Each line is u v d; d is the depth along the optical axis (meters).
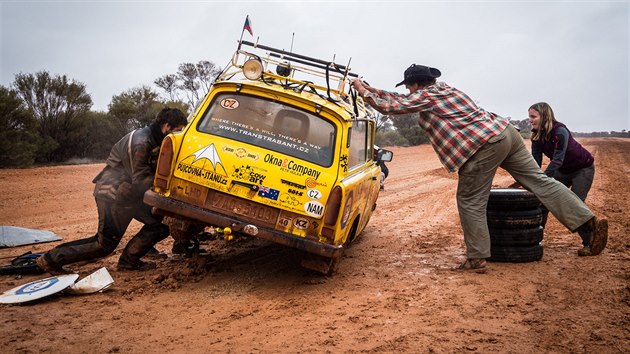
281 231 5.90
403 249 8.52
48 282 5.71
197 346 4.49
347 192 5.98
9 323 4.83
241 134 6.08
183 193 6.01
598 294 5.88
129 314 5.20
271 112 6.17
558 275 6.66
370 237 9.48
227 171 5.92
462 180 6.90
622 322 5.07
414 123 58.97
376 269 7.20
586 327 4.96
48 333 4.64
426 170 24.25
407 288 6.26
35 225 9.45
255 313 5.35
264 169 5.91
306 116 6.15
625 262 7.15
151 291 5.93
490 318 5.23
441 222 11.16
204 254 7.54
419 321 5.15
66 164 23.17
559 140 7.54
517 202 7.26
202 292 5.98
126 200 6.27
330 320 5.17
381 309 5.50
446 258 7.86
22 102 22.48
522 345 4.58
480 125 6.65
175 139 6.01
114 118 27.11
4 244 7.79
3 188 13.59
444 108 6.70
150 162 6.38
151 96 30.44
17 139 20.72
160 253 7.43
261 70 6.20
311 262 6.12
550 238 9.05
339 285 6.38
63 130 24.98
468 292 6.07
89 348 4.37
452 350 4.47
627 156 35.19
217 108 6.21
